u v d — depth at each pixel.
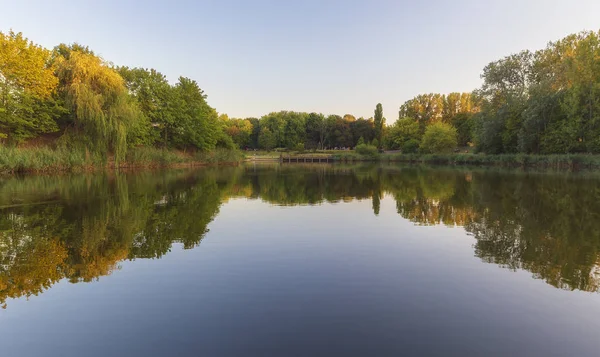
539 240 9.12
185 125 49.78
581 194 17.77
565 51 47.81
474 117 55.25
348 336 4.46
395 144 89.50
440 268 7.05
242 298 5.63
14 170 27.62
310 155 82.94
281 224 11.30
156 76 47.88
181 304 5.42
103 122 30.38
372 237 9.60
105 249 8.40
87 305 5.41
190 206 14.78
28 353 4.15
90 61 30.88
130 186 21.83
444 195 18.23
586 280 6.38
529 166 44.03
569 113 40.00
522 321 4.88
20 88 30.12
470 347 4.22
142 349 4.19
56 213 12.86
